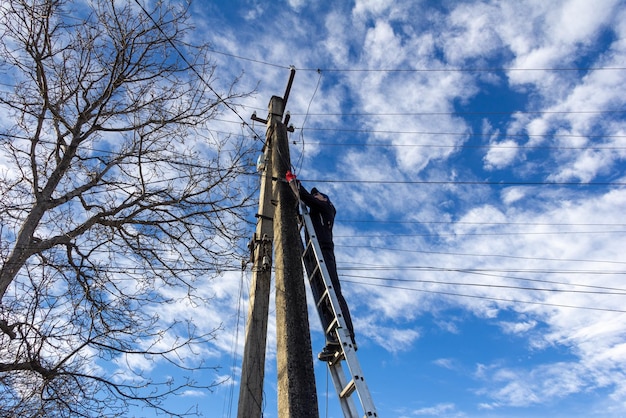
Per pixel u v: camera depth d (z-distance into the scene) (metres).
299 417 4.01
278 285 5.15
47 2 5.78
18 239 5.20
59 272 5.73
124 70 6.40
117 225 6.24
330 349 5.02
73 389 5.36
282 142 7.42
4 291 4.86
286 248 5.44
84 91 6.36
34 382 5.35
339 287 5.41
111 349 5.61
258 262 6.19
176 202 6.46
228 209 6.74
